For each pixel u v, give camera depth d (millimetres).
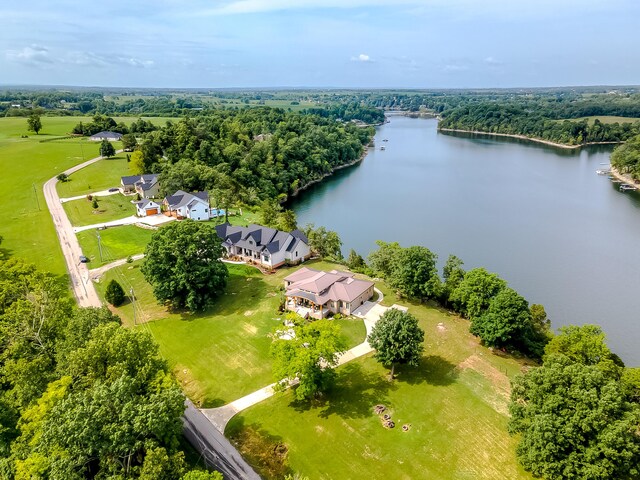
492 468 35281
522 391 36094
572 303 71688
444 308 61781
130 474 28969
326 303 59562
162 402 31250
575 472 30953
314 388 41219
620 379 40469
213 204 113562
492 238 100875
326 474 35438
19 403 36562
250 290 66688
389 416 41000
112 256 79125
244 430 40125
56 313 46281
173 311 61531
